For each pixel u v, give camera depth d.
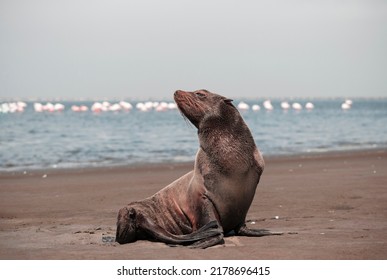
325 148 66.44
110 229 22.38
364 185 34.03
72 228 22.80
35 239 20.16
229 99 19.58
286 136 86.94
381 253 16.17
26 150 65.75
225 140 19.08
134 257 16.36
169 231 19.83
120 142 77.19
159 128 110.19
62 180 40.12
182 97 19.56
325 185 34.41
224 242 18.30
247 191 19.09
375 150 62.78
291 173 41.59
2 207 28.88
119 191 34.16
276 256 16.06
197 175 19.33
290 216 24.41
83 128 110.06
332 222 22.48
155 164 50.88
